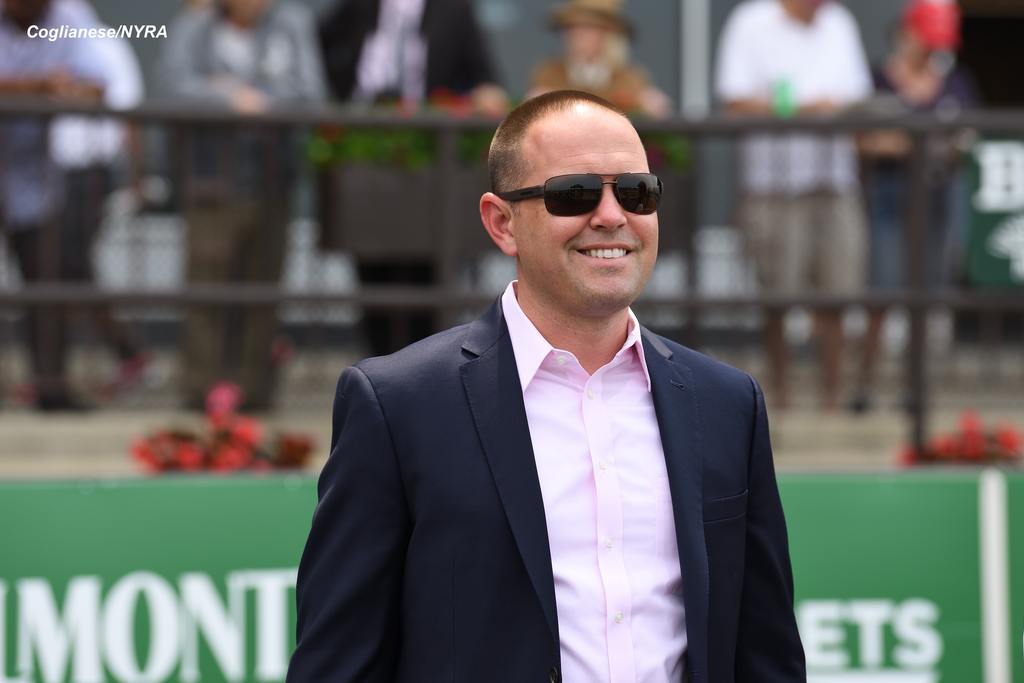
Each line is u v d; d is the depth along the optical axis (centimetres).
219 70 2702
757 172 2550
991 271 2434
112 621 1734
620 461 898
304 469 2138
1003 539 1859
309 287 2542
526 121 902
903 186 2520
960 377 2619
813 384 2573
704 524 897
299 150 2508
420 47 2805
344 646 869
